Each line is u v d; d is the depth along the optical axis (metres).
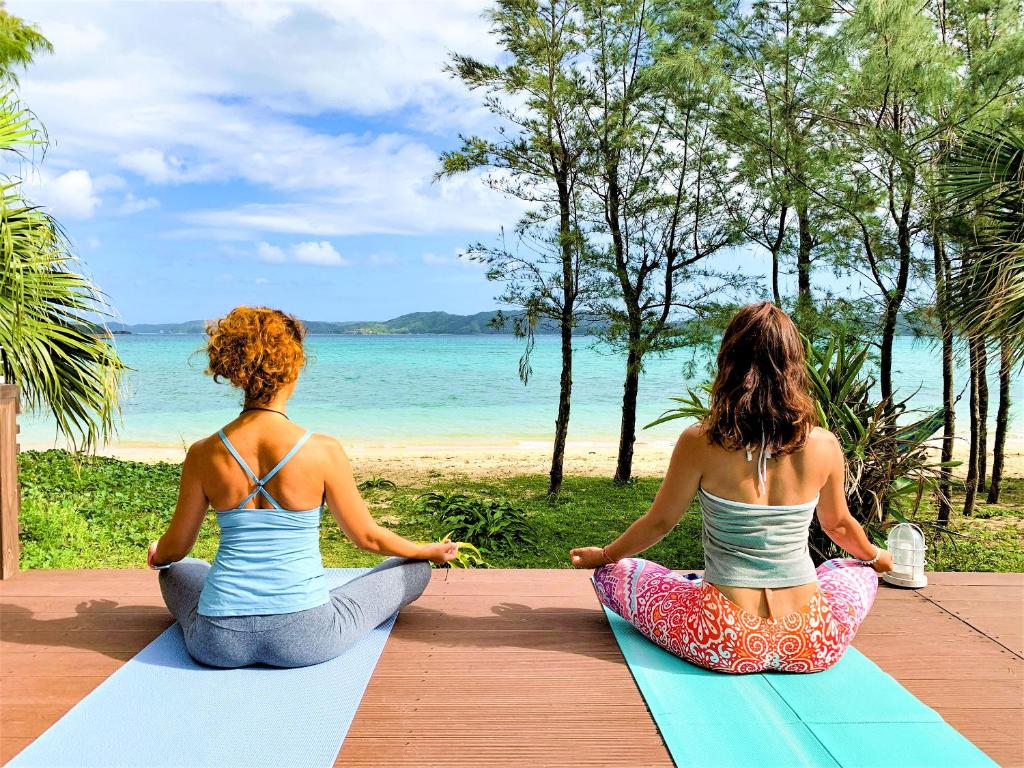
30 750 2.06
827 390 5.13
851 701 2.37
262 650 2.50
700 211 10.95
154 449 15.63
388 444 17.62
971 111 7.23
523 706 2.38
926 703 2.42
